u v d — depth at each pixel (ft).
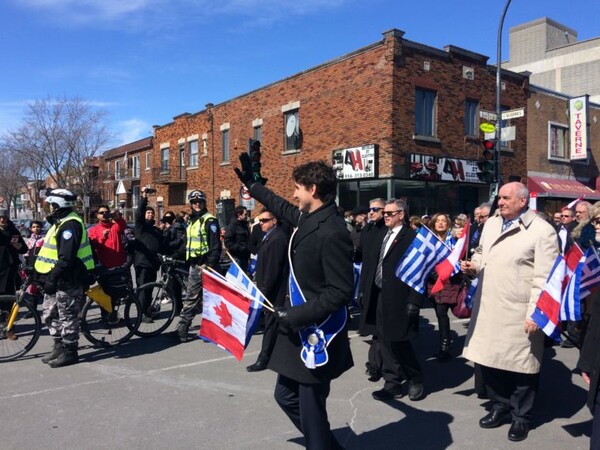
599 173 83.15
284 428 14.47
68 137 105.29
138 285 28.48
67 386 17.99
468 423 15.06
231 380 18.69
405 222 17.49
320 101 65.67
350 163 60.54
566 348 23.50
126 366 20.39
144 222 28.27
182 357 21.70
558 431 14.58
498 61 47.91
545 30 115.85
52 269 19.89
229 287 11.58
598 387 10.93
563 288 12.95
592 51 107.65
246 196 54.85
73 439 13.76
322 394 10.16
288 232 19.29
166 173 102.78
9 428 14.47
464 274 16.34
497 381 14.61
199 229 23.86
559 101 76.18
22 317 28.58
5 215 26.18
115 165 136.56
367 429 14.61
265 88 75.41
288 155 71.05
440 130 60.85
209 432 14.21
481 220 27.53
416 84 58.39
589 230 21.45
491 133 49.62
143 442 13.60
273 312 10.26
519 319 13.78
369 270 17.85
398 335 16.38
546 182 73.00
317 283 9.89
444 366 20.88
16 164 135.95
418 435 14.23
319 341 9.71
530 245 13.67
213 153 89.04
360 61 59.98
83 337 24.71
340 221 9.95
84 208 102.01
